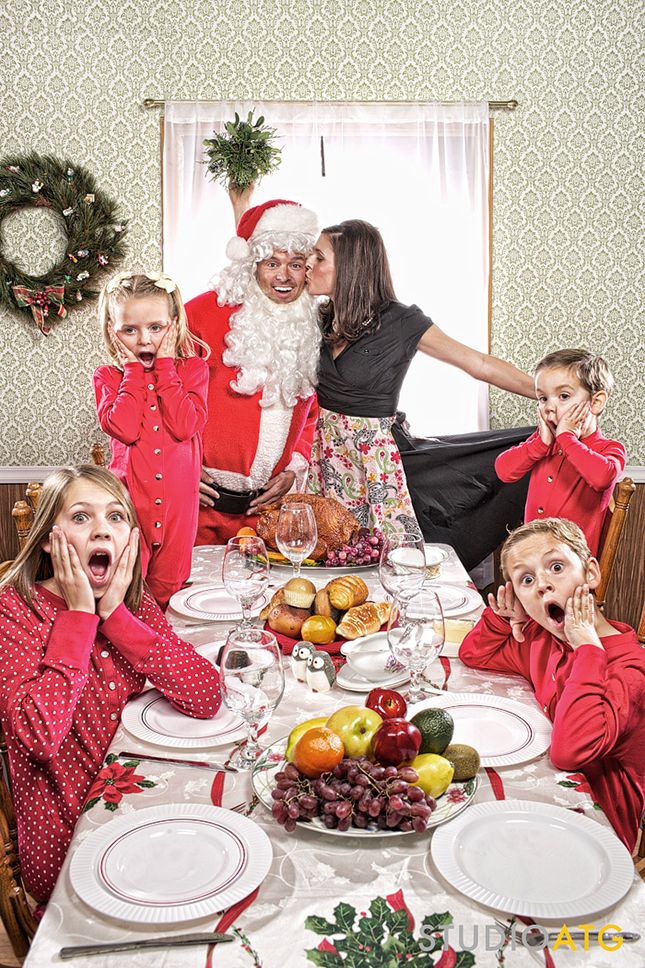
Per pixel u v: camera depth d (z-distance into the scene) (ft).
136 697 5.27
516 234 12.86
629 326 13.05
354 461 10.08
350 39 12.41
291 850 3.79
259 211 9.64
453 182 12.66
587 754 4.45
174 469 8.61
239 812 4.09
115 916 3.33
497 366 9.99
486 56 12.51
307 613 6.02
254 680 4.21
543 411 9.09
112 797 4.22
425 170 12.59
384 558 5.96
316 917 3.36
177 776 4.42
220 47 12.35
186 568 8.94
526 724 4.85
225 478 9.87
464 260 12.79
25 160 12.23
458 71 12.53
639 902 3.45
